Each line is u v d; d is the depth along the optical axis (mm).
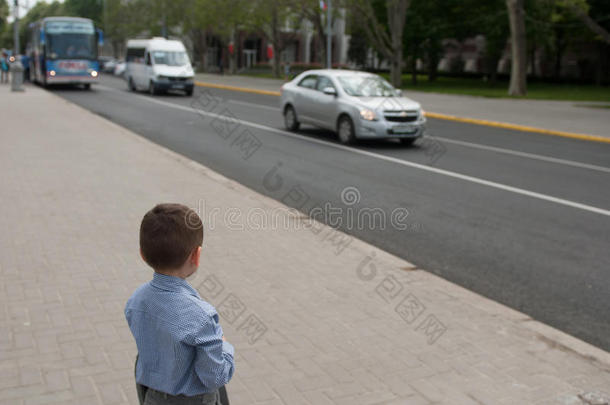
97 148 12461
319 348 4078
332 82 15383
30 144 12703
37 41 33781
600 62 51438
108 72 63188
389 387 3602
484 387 3643
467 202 8945
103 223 6914
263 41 74312
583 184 10516
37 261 5574
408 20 46500
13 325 4223
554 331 4496
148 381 1950
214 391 2043
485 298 5152
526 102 30016
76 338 4055
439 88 42594
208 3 50594
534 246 6859
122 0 68750
